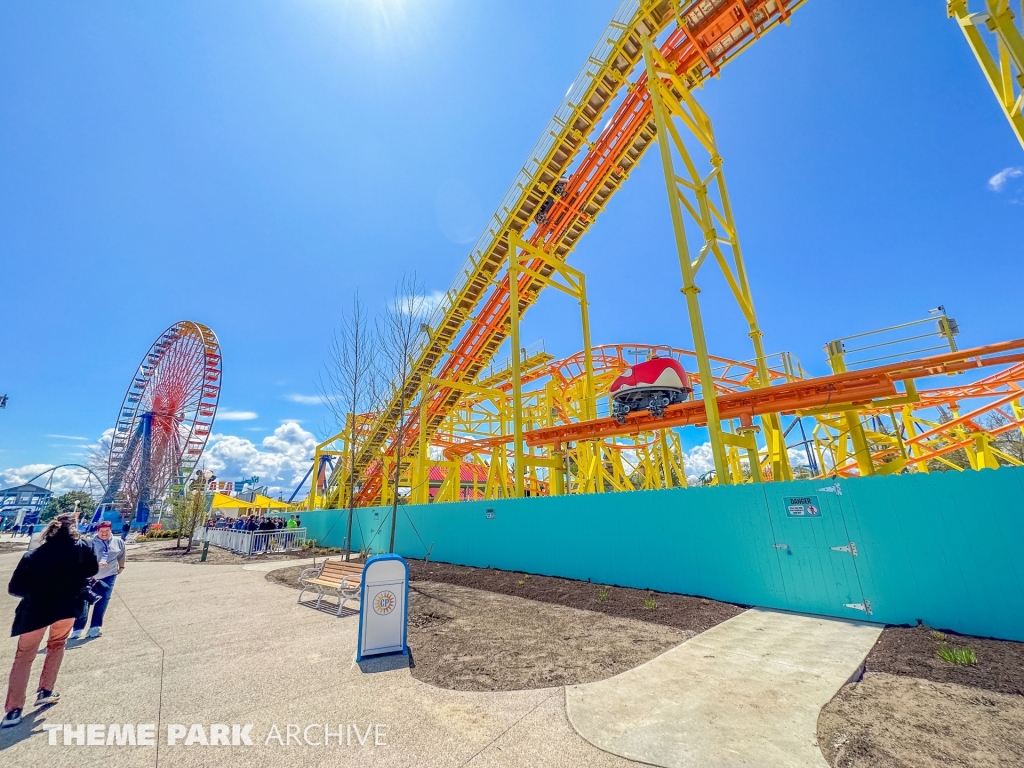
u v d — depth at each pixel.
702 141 16.70
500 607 8.84
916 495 6.93
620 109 17.47
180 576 13.94
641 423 16.23
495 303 22.47
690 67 15.54
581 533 11.49
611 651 5.93
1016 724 3.60
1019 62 5.66
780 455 14.66
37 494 99.44
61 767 3.39
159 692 4.78
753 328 15.14
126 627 7.61
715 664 5.32
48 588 4.51
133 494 47.22
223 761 3.42
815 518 7.91
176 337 48.56
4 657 6.20
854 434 13.38
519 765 3.26
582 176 18.89
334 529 24.09
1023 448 33.22
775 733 3.62
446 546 15.88
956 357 10.55
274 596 10.43
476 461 32.94
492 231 20.84
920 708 3.96
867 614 7.16
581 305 21.28
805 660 5.39
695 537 9.40
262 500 37.06
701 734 3.64
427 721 4.02
